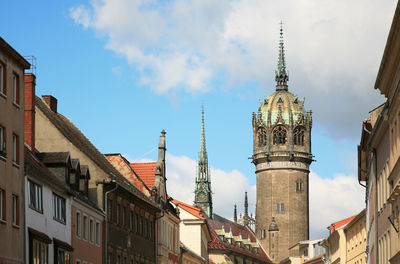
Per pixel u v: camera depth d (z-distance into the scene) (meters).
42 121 64.81
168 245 89.25
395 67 43.91
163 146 88.25
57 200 53.41
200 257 110.50
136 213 75.06
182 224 113.00
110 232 65.75
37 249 48.50
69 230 55.47
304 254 175.88
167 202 90.00
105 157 78.44
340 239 106.19
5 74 45.03
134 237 73.75
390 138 48.66
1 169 43.62
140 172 87.88
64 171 56.66
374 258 62.34
